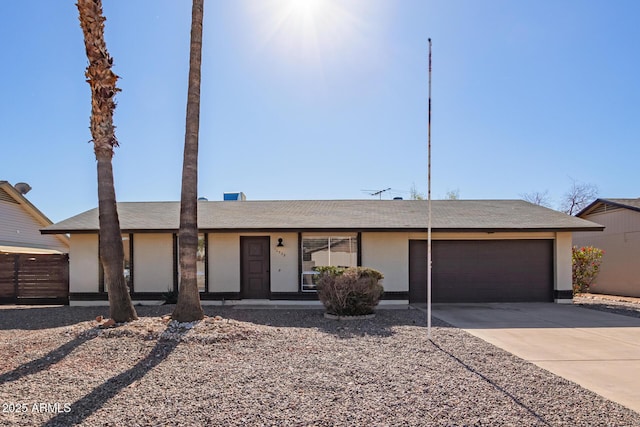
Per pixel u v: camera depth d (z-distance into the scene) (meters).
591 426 4.27
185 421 4.31
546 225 14.12
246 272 14.52
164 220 14.86
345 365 6.36
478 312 12.23
